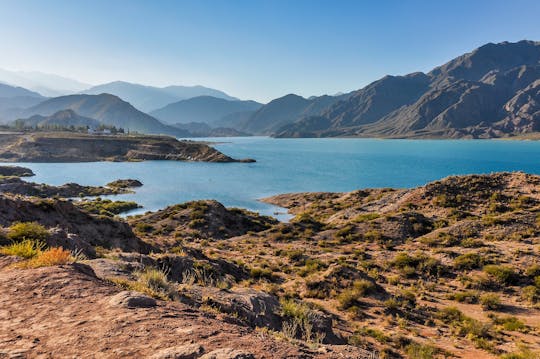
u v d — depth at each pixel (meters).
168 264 21.02
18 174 153.62
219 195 119.50
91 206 87.44
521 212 46.75
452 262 34.62
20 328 5.31
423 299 27.05
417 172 183.50
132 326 5.46
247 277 30.27
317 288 27.20
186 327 5.61
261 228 66.44
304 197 106.81
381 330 20.02
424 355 16.31
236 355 4.46
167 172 182.12
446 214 55.84
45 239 16.16
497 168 194.62
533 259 32.34
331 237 53.25
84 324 5.49
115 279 8.88
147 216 69.75
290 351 5.36
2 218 25.61
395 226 51.47
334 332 15.45
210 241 53.44
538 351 17.41
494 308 25.11
